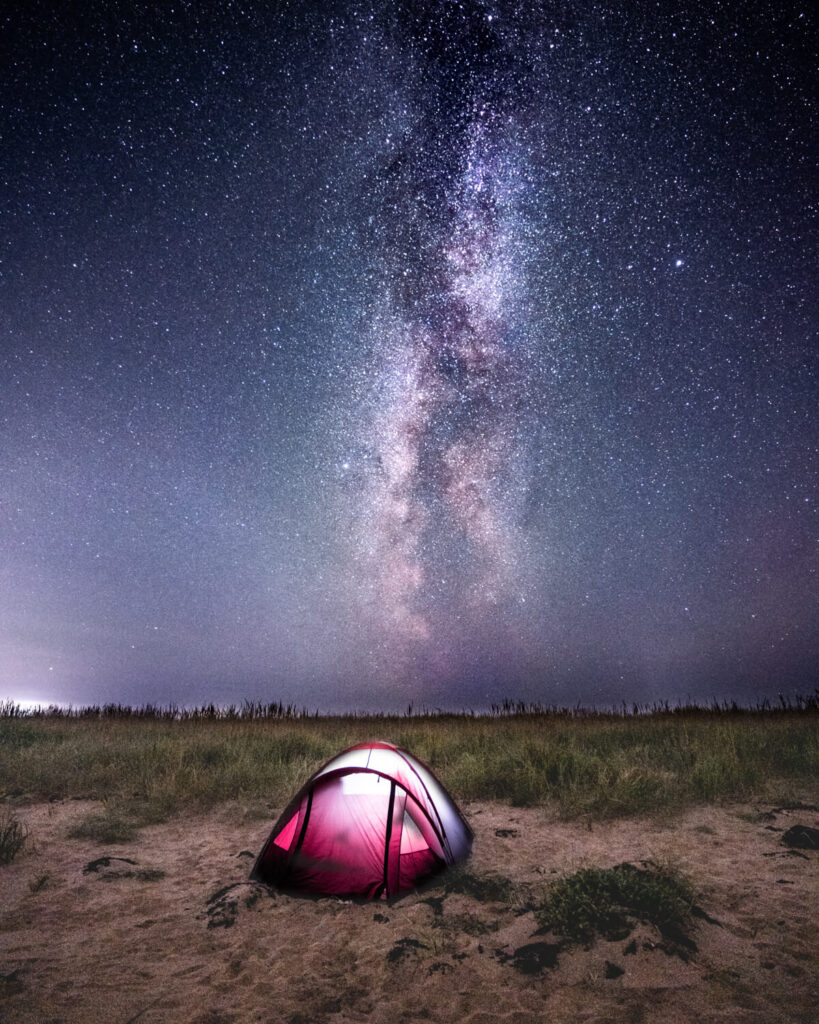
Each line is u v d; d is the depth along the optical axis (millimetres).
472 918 4414
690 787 8164
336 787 5418
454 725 15547
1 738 12383
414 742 12086
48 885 5203
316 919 4531
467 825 6395
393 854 5066
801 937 4059
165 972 3775
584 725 14586
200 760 9969
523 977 3643
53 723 15102
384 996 3500
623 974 3623
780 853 5762
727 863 5562
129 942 4180
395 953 3938
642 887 4418
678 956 3770
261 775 8938
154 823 7184
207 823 7191
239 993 3537
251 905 4730
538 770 8992
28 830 6789
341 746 11680
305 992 3543
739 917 4379
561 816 7227
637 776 8086
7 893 5035
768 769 8961
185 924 4465
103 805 7785
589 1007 3338
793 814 7195
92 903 4840
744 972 3633
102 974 3746
